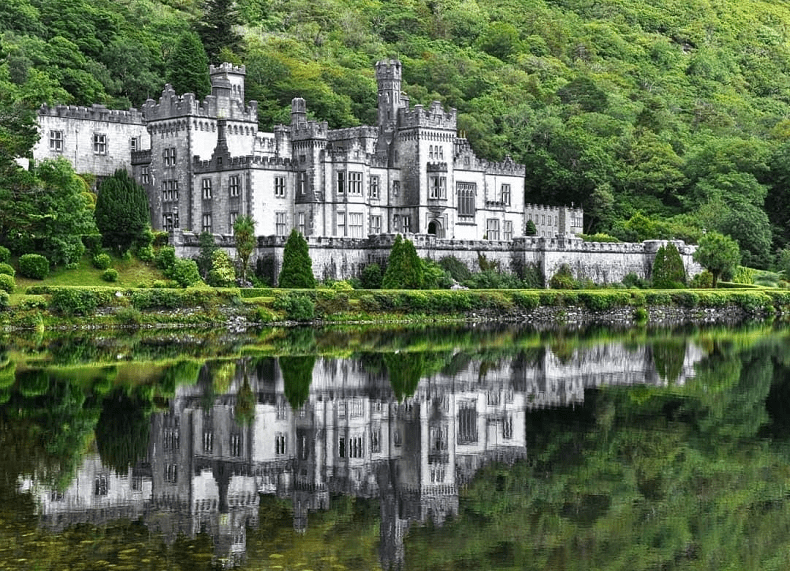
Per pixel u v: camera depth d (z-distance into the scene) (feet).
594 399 220.64
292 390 223.30
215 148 441.27
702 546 132.98
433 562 126.31
